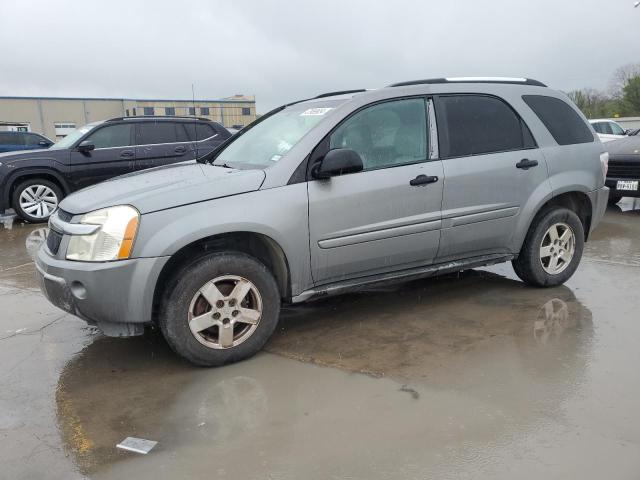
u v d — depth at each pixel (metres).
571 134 5.05
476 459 2.62
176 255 3.63
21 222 9.74
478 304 4.75
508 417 2.96
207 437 2.87
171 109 54.22
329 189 3.86
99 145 9.79
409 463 2.61
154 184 3.75
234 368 3.66
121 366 3.76
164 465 2.65
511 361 3.63
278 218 3.68
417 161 4.22
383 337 4.09
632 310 4.54
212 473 2.58
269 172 3.76
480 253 4.67
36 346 4.13
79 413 3.16
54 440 2.89
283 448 2.75
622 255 6.45
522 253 4.95
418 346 3.91
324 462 2.63
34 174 9.34
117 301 3.38
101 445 2.84
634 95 57.91
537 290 5.10
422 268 4.41
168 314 3.50
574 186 4.93
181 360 3.82
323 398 3.22
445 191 4.28
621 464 2.55
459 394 3.22
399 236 4.14
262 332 3.77
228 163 4.34
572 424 2.88
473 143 4.49
